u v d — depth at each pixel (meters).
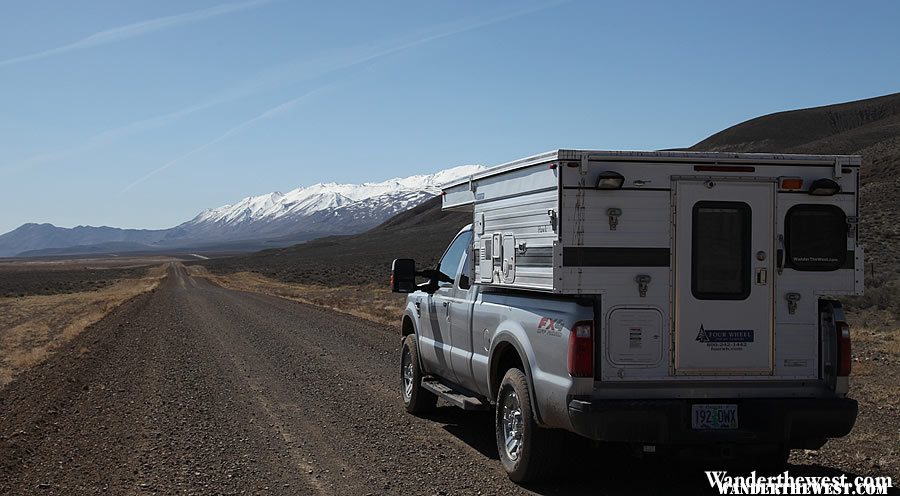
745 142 197.25
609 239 6.14
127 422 9.84
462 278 8.72
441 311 9.23
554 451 6.73
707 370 6.18
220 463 7.78
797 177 6.34
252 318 27.34
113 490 6.85
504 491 6.78
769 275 6.29
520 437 7.04
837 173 6.36
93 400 11.52
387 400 11.26
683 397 6.18
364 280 71.56
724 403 6.23
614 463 7.71
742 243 6.28
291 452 8.23
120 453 8.21
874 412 9.69
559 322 6.25
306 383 12.75
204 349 17.94
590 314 6.07
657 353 6.15
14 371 15.88
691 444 6.11
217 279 101.19
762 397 6.28
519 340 6.86
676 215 6.21
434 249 130.38
